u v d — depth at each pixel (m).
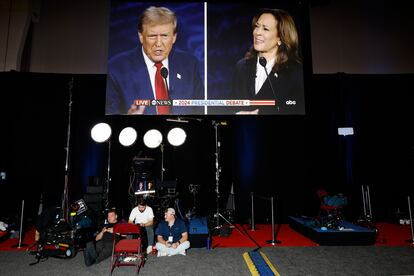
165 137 6.94
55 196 6.57
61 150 6.71
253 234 5.74
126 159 6.80
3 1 6.88
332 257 4.22
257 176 6.97
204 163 6.91
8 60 6.72
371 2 7.63
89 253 3.91
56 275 3.59
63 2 7.30
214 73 6.23
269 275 3.57
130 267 3.87
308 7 7.46
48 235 4.21
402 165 7.02
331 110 7.13
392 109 7.17
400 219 6.51
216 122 6.36
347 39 7.47
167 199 5.85
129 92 6.10
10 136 6.59
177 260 4.14
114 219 4.49
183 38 6.33
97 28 7.23
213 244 4.98
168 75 6.18
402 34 7.50
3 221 5.68
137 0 6.43
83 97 6.89
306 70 7.18
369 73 7.35
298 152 7.05
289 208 6.91
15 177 6.52
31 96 6.76
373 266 3.84
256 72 6.25
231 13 6.48
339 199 6.01
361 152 7.06
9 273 3.64
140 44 6.27
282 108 6.14
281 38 6.41
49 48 7.09
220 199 6.86
